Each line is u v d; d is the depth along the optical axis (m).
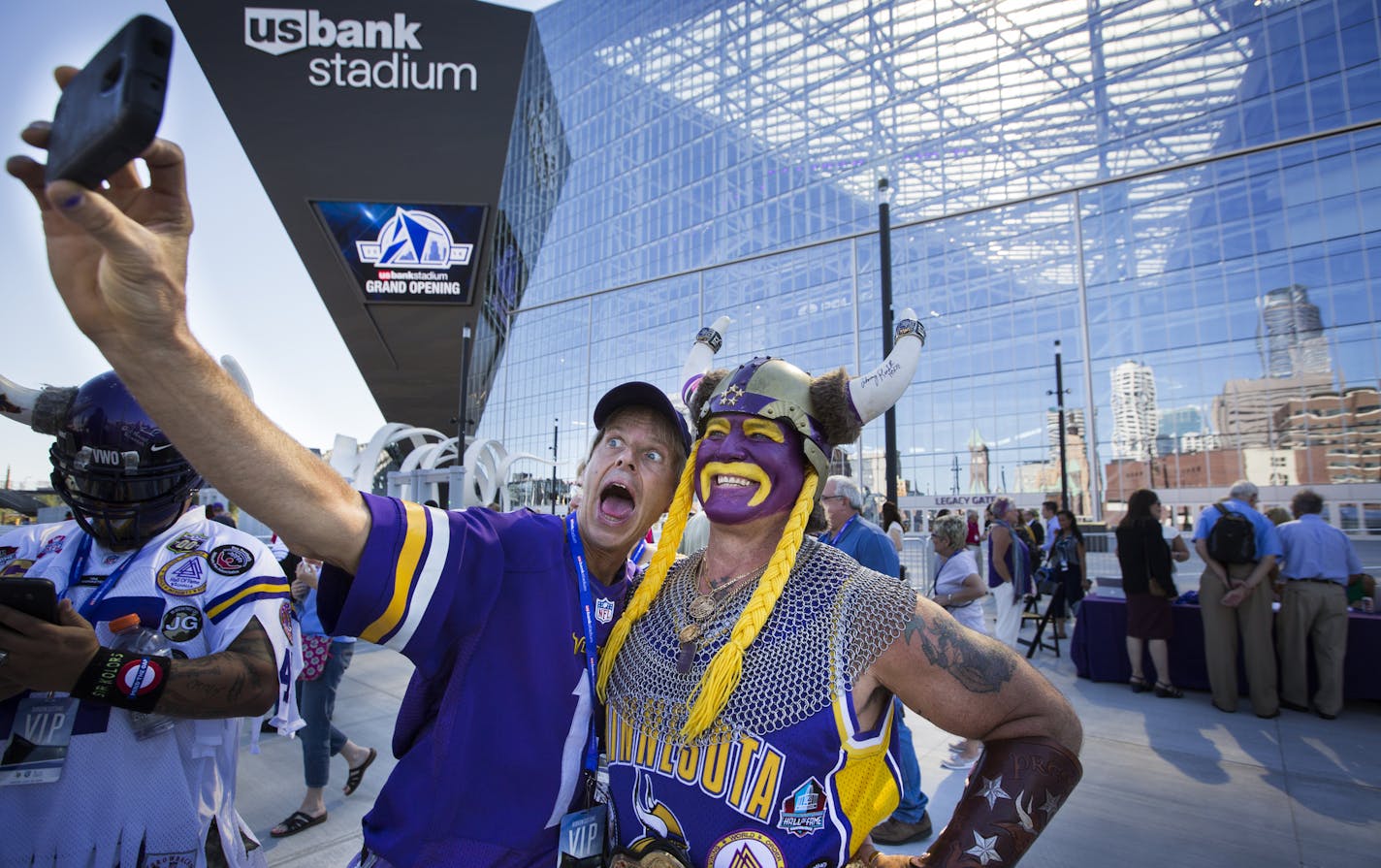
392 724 4.81
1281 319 26.00
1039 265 31.22
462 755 1.11
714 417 1.21
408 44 30.19
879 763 1.05
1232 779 4.04
